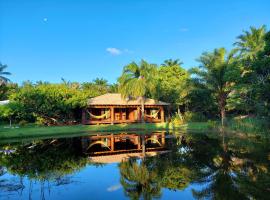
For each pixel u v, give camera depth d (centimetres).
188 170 1127
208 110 4116
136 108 4097
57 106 3038
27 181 977
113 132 2859
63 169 1179
